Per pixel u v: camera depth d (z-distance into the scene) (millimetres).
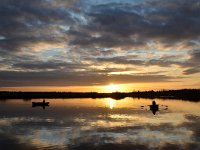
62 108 91500
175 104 115062
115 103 123812
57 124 50562
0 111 80875
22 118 61469
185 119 57656
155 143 33625
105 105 106938
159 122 52719
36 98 199250
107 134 39688
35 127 47062
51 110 83188
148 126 47281
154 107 84438
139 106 99438
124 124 50062
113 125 48750
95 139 36188
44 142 34719
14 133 41188
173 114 68875
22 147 32375
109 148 31422
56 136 38406
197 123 50812
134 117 61906
